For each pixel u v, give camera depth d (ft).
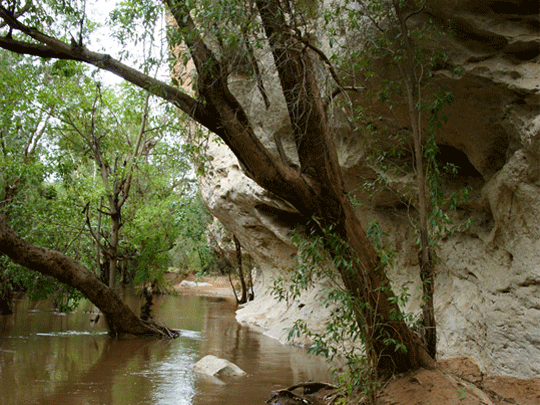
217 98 20.08
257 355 36.99
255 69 21.98
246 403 23.45
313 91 20.25
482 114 23.88
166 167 56.95
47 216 50.52
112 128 54.08
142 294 57.67
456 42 23.09
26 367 30.86
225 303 88.58
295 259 51.57
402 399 19.16
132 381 27.89
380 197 34.55
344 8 22.81
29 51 22.71
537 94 20.59
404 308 33.53
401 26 20.83
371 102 27.55
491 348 24.30
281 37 20.33
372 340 19.04
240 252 83.97
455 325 27.89
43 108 48.16
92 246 56.34
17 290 93.40
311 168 20.24
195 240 91.45
